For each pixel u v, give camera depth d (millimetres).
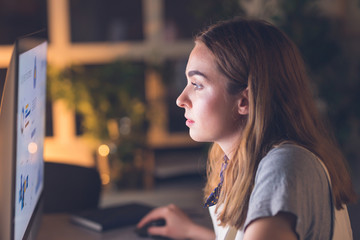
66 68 3367
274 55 851
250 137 828
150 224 1346
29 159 915
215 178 1100
